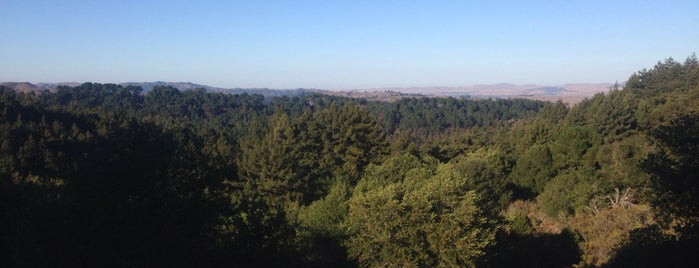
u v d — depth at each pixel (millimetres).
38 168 32219
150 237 9156
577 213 24641
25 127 43375
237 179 34688
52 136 42906
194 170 11852
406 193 16062
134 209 9625
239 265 10438
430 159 33219
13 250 8305
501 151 45031
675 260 9922
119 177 10289
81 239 8484
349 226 16141
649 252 11156
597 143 32031
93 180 10125
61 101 101125
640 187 11695
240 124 79312
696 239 9531
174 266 9102
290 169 33688
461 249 14555
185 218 10609
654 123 16453
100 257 8453
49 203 9070
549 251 20281
